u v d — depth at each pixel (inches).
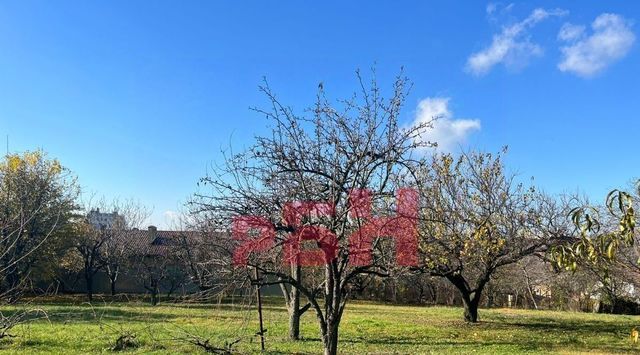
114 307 1058.1
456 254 747.4
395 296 1700.3
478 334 714.8
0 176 1334.9
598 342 649.6
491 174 783.1
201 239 780.6
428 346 605.9
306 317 877.2
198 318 856.9
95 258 1599.4
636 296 1197.1
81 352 518.3
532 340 662.5
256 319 828.0
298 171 370.0
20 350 522.0
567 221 745.6
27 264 1278.3
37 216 1312.7
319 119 382.3
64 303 1291.8
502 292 1526.8
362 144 371.6
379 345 609.3
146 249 1713.8
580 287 1277.1
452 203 762.2
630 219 190.2
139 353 514.0
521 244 761.0
